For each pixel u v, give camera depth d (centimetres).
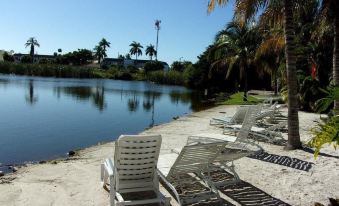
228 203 589
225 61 3453
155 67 9494
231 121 1266
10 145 1202
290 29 948
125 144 534
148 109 2577
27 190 630
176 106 2895
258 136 1122
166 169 608
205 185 655
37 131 1487
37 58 13000
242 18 1045
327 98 544
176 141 1115
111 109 2459
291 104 962
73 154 984
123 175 557
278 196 621
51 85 4944
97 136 1403
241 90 4850
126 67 10462
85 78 8600
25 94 3366
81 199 589
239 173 740
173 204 572
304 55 2227
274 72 3100
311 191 647
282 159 856
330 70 2131
